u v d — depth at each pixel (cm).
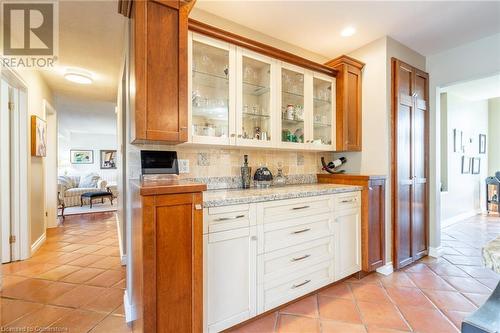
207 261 158
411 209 287
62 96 452
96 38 253
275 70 238
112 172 981
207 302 157
